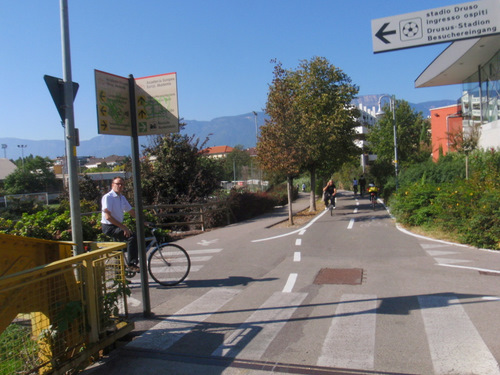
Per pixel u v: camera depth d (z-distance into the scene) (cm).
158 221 1587
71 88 506
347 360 399
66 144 500
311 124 1853
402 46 560
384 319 504
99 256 439
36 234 973
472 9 541
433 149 3055
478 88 2261
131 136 544
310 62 2255
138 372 397
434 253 891
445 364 383
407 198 1348
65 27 504
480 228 936
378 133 3919
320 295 615
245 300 609
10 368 354
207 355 427
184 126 1958
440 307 539
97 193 2389
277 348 435
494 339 432
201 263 900
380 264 809
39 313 385
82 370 404
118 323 465
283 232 1354
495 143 1791
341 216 1828
